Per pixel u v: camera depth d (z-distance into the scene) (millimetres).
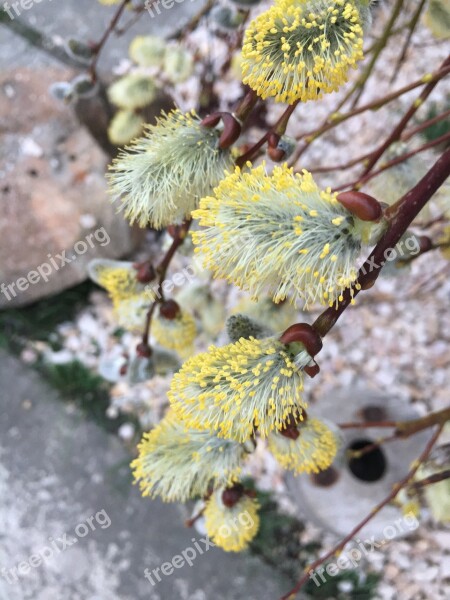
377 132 500
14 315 446
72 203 430
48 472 403
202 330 268
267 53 127
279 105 516
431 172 126
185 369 134
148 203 151
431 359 435
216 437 165
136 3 309
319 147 509
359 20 128
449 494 262
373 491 354
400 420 372
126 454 408
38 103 440
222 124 153
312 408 380
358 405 378
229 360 130
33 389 428
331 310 132
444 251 229
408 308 452
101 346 448
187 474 167
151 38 345
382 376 429
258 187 122
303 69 126
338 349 441
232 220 118
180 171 149
